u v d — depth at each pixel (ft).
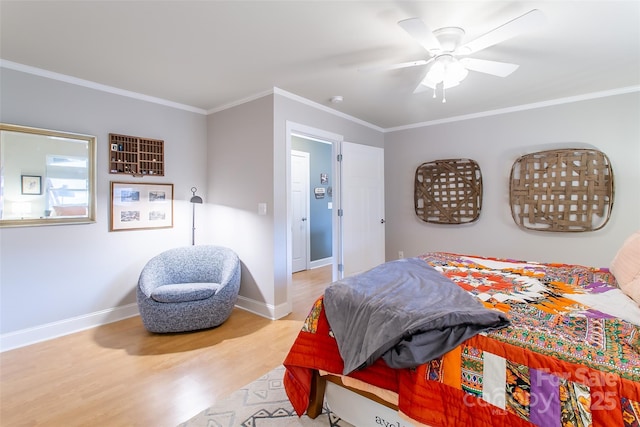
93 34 6.93
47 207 8.97
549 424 3.36
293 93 10.61
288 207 10.87
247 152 11.11
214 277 10.88
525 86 9.89
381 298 5.07
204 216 12.80
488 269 7.34
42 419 5.64
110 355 7.98
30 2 5.77
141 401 6.16
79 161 9.54
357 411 5.28
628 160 10.02
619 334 3.83
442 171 13.70
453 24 6.47
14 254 8.48
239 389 6.56
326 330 5.53
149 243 11.20
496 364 3.81
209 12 6.10
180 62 8.32
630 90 9.92
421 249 14.56
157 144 11.28
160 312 8.89
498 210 12.42
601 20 6.29
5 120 8.28
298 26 6.59
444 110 12.51
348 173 13.29
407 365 4.13
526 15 4.96
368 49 7.60
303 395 5.49
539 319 4.33
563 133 11.03
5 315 8.34
